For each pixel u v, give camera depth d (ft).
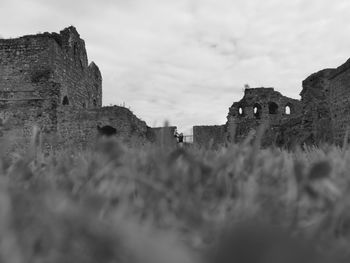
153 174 5.59
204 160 7.02
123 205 4.13
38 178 6.39
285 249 2.72
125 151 6.63
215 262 2.76
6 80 99.04
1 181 4.83
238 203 4.57
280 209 4.43
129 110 90.79
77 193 4.99
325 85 68.08
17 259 2.69
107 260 2.93
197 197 4.83
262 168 6.21
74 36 114.52
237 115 132.87
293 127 74.38
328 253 3.12
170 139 7.11
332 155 8.51
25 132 89.86
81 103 117.50
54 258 3.02
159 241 2.76
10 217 3.19
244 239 2.75
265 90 131.95
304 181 4.75
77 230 3.16
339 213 4.10
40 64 98.53
